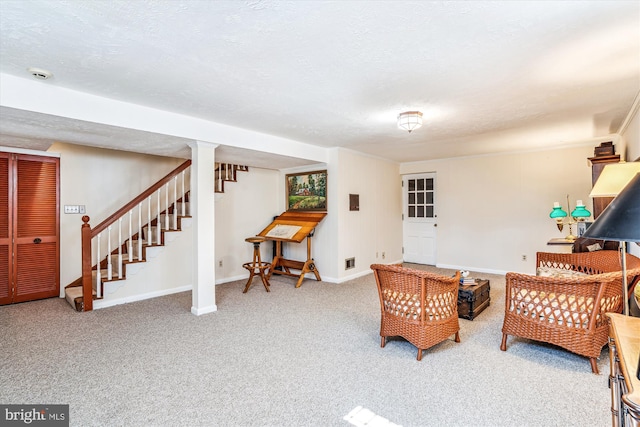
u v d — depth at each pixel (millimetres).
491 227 6027
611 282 2312
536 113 3506
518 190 5730
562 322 2479
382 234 6523
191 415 1935
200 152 3730
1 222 4148
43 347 2891
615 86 2764
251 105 3188
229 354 2750
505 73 2492
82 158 4762
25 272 4316
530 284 2600
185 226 4922
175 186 4832
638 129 3316
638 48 2109
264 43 2018
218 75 2488
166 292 4699
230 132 3963
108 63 2277
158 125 3312
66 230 4633
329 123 3852
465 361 2598
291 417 1913
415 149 5570
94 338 3092
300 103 3133
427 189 6895
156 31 1868
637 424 939
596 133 4418
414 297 2668
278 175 6434
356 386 2242
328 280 5543
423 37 1963
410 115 3400
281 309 3986
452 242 6496
